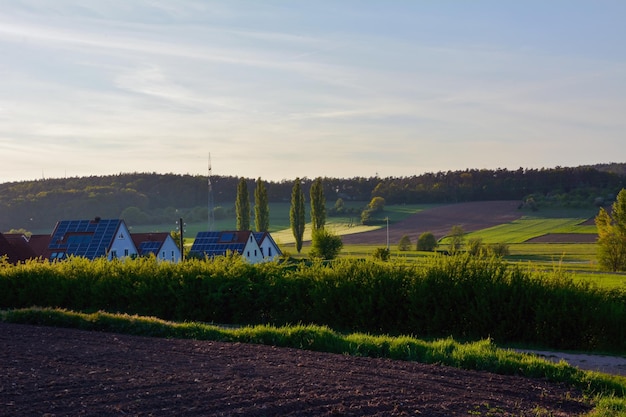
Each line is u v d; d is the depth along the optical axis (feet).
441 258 69.26
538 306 61.93
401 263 72.43
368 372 37.99
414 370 39.27
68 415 26.30
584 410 32.01
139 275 82.74
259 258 228.02
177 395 30.35
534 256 236.84
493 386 35.94
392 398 31.50
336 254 236.84
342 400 30.60
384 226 359.46
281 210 452.76
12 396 29.17
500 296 63.87
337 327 71.00
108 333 52.95
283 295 74.95
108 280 83.41
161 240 211.82
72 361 38.65
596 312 60.70
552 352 59.31
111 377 34.09
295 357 42.29
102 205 402.11
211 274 79.82
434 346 44.68
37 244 199.11
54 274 87.20
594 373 39.50
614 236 206.08
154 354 42.27
